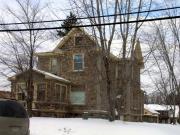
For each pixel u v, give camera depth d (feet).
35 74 130.41
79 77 138.72
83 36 121.90
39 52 144.87
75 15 94.53
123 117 123.54
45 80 129.39
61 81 134.62
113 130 74.84
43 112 128.57
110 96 94.99
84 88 137.18
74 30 136.67
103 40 94.07
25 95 112.37
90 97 135.44
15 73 119.44
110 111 94.43
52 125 75.46
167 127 98.37
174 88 140.05
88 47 116.57
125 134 72.08
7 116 52.06
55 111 129.49
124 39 97.86
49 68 144.66
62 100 135.44
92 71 135.23
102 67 104.12
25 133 53.98
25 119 54.29
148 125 94.89
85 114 100.99
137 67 132.67
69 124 78.02
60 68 142.61
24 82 122.52
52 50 143.54
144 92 158.51
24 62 109.91
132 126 82.23
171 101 154.92
